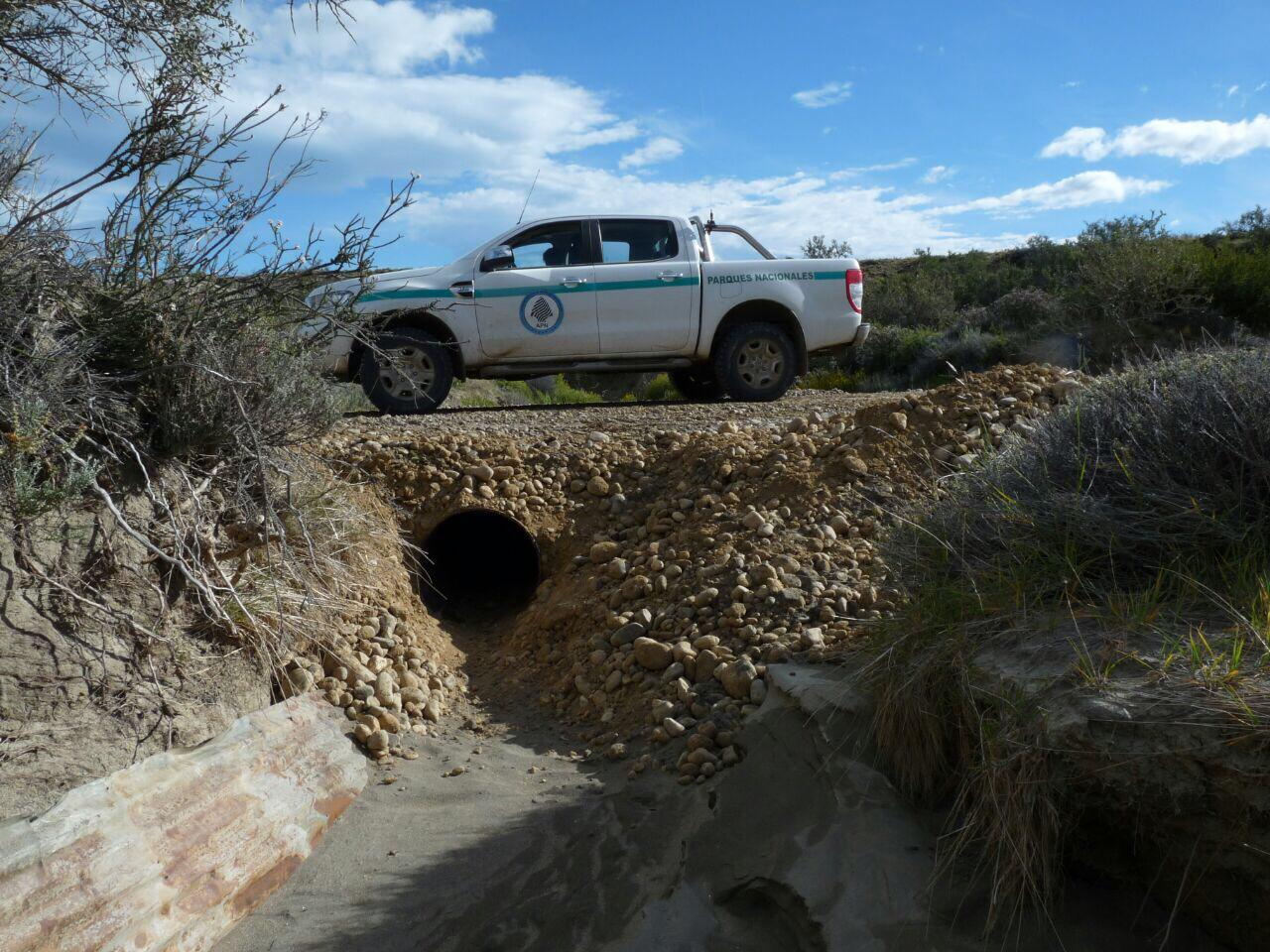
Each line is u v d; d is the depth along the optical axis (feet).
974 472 13.20
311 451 18.70
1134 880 8.55
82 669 11.19
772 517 16.96
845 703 11.44
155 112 13.19
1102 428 12.19
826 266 30.14
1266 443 10.59
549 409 29.50
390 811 12.20
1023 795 8.46
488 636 17.89
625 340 28.96
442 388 27.86
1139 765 7.94
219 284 14.06
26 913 8.19
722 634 14.55
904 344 71.56
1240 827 7.54
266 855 10.70
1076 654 9.22
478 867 11.00
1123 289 59.16
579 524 19.08
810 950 9.00
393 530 18.24
